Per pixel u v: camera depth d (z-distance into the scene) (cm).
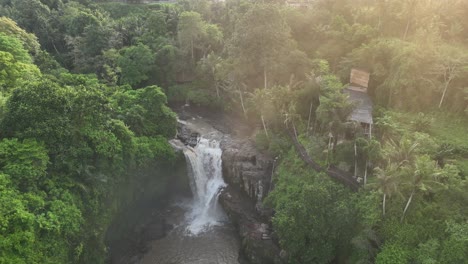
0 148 4259
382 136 5766
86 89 5438
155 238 6250
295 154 6269
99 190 5222
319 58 8112
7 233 3766
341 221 4731
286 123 6662
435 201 4769
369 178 5297
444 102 6331
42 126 4562
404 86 6556
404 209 4691
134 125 6650
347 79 7494
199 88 9162
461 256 4031
